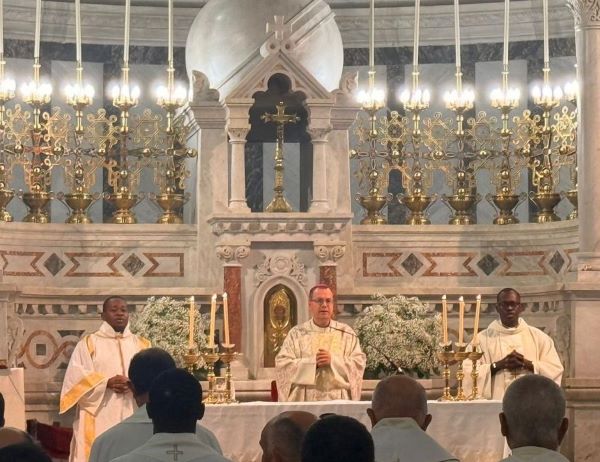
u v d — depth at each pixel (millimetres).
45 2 19109
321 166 16156
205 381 15148
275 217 15891
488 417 13562
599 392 15469
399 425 7297
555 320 16328
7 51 18844
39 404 15844
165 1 19484
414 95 17500
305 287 15992
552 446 6496
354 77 16719
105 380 13742
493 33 19688
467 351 14836
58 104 19156
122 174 17062
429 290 16594
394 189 19672
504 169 17500
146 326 15109
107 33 19438
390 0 19859
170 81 17047
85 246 16594
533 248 17141
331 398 14273
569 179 18812
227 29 16938
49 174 17031
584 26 16062
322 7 17047
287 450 6488
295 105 16719
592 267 15781
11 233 16281
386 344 15172
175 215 17203
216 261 16312
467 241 17234
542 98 17422
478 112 19703
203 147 16453
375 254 17047
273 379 15805
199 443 6477
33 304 16031
